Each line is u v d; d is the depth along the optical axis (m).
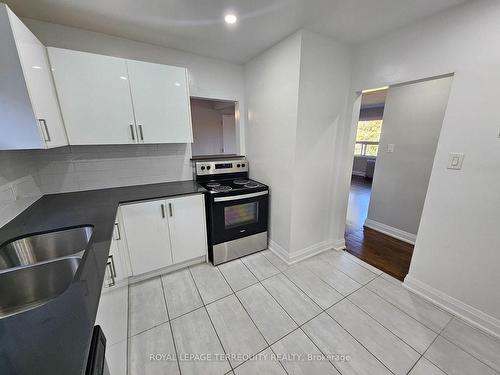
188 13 1.58
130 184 2.26
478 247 1.50
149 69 1.88
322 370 1.28
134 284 2.01
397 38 1.81
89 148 2.03
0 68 1.17
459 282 1.62
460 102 1.49
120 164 2.18
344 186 2.47
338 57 2.08
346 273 2.18
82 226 1.34
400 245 2.74
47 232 1.27
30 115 1.28
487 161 1.41
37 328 0.61
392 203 2.94
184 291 1.92
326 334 1.50
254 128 2.61
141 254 1.95
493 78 1.34
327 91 2.10
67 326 0.61
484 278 1.49
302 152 2.10
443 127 1.59
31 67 1.29
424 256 1.80
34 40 1.35
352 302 1.79
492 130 1.37
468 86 1.45
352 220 3.55
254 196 2.35
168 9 1.52
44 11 1.54
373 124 7.17
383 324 1.58
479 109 1.41
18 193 1.57
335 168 2.42
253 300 1.82
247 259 2.43
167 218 2.01
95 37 1.87
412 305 1.75
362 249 2.65
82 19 1.66
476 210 1.49
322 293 1.90
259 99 2.44
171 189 2.16
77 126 1.69
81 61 1.63
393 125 2.79
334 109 2.21
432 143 2.46
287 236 2.31
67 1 1.42
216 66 2.47
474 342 1.44
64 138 1.65
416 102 2.53
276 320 1.62
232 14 1.59
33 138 1.31
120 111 1.82
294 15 1.60
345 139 2.36
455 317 1.63
